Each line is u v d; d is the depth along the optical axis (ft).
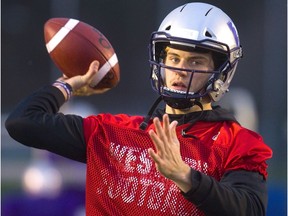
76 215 58.59
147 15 149.89
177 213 26.02
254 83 139.95
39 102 28.04
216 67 27.48
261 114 131.03
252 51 143.74
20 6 153.17
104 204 26.91
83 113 94.27
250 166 25.76
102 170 27.02
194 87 26.99
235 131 26.61
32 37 152.46
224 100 80.69
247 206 24.71
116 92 141.18
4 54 150.30
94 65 29.48
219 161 26.11
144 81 143.74
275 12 141.59
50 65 150.41
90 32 30.17
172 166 23.50
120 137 27.20
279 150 114.21
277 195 56.75
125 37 149.38
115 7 150.51
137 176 26.53
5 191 85.10
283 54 138.41
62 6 146.20
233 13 148.36
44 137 27.55
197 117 27.25
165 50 27.37
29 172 65.98
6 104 147.64
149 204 26.25
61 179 67.36
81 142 27.63
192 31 26.78
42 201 58.23
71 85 29.07
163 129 23.45
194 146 26.48
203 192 23.84
